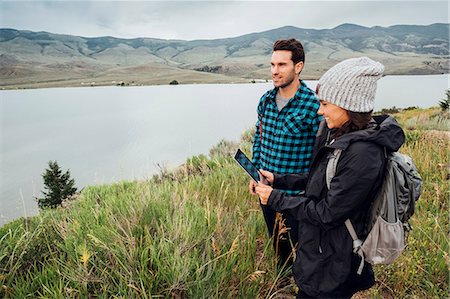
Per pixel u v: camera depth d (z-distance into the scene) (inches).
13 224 132.6
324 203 63.4
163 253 90.7
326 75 63.1
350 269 66.1
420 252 105.7
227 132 1870.1
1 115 4254.4
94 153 1847.9
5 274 92.0
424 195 154.2
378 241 62.0
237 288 90.2
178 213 113.7
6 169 1550.2
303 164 105.4
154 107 4650.6
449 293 93.7
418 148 234.4
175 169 242.4
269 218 109.9
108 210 122.6
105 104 5664.4
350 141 59.5
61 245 102.2
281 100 107.0
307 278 68.8
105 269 88.4
